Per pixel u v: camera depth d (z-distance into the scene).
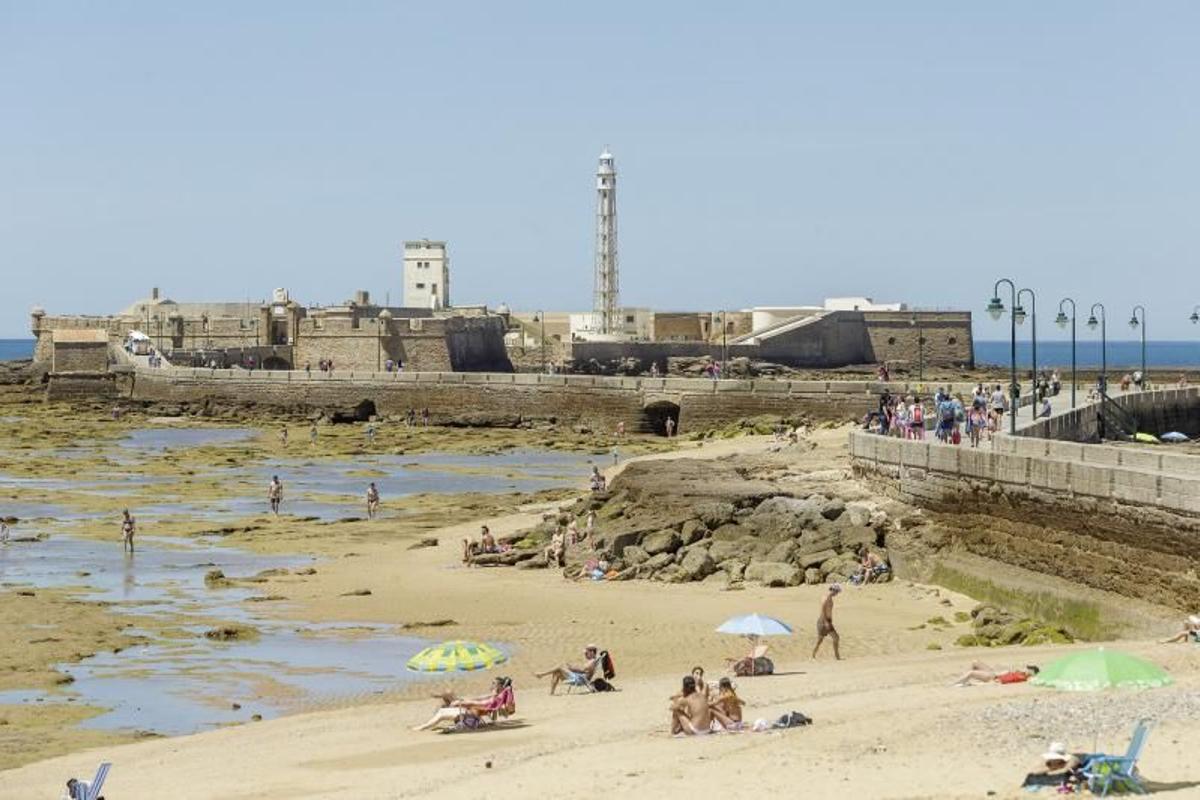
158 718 53.97
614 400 189.75
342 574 85.06
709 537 84.88
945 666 52.34
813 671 53.75
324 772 42.62
